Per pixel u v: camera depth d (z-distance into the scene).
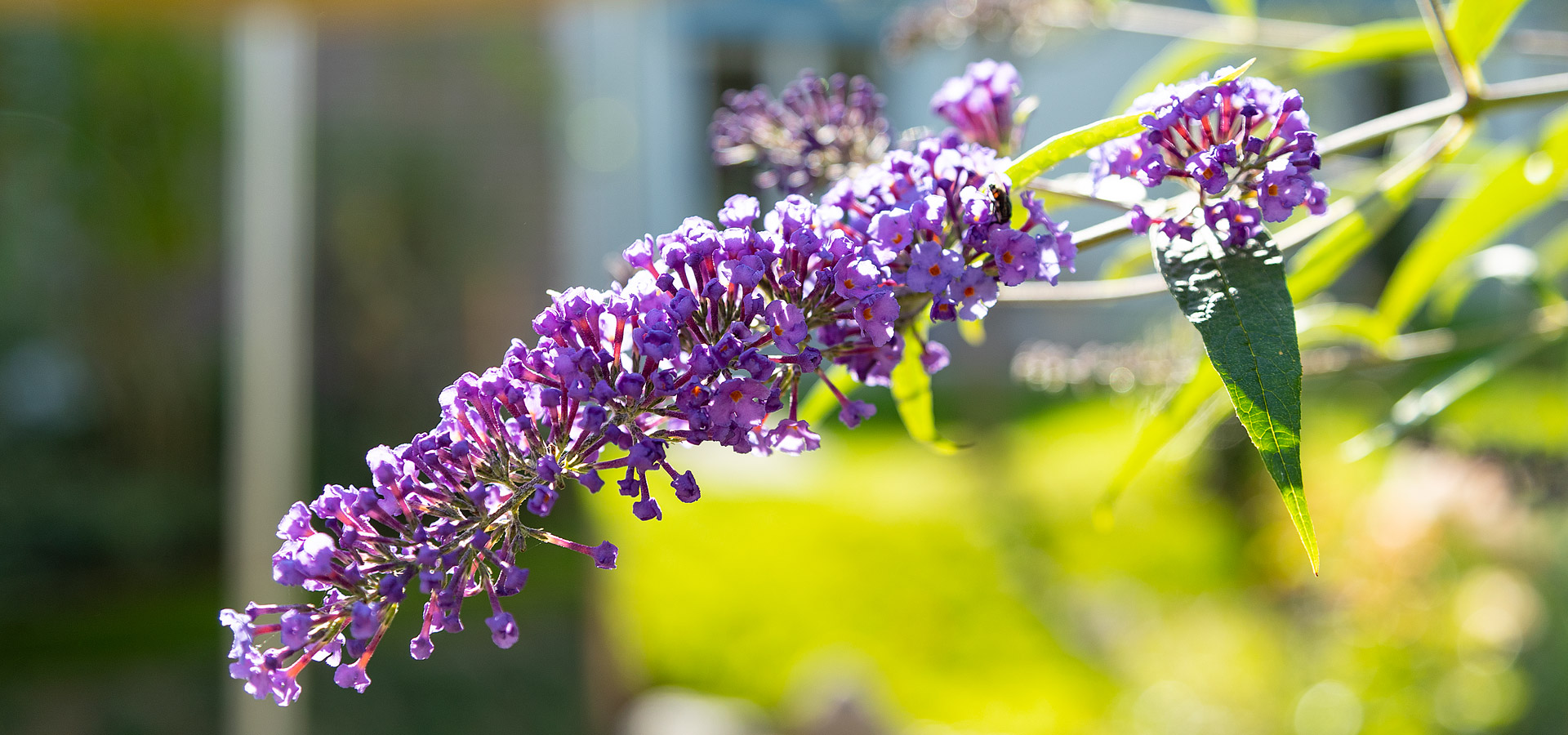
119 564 9.84
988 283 0.96
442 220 8.43
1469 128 1.28
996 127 1.30
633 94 14.05
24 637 8.91
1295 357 0.89
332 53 8.23
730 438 0.92
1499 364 1.73
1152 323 2.37
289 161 5.33
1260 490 8.32
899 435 13.44
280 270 5.32
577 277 12.53
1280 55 1.90
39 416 9.84
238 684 5.57
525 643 8.18
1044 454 11.45
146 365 10.04
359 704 7.42
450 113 8.55
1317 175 1.88
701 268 0.96
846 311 0.98
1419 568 5.70
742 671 8.38
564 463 0.97
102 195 9.86
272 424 5.32
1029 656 8.07
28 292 9.80
